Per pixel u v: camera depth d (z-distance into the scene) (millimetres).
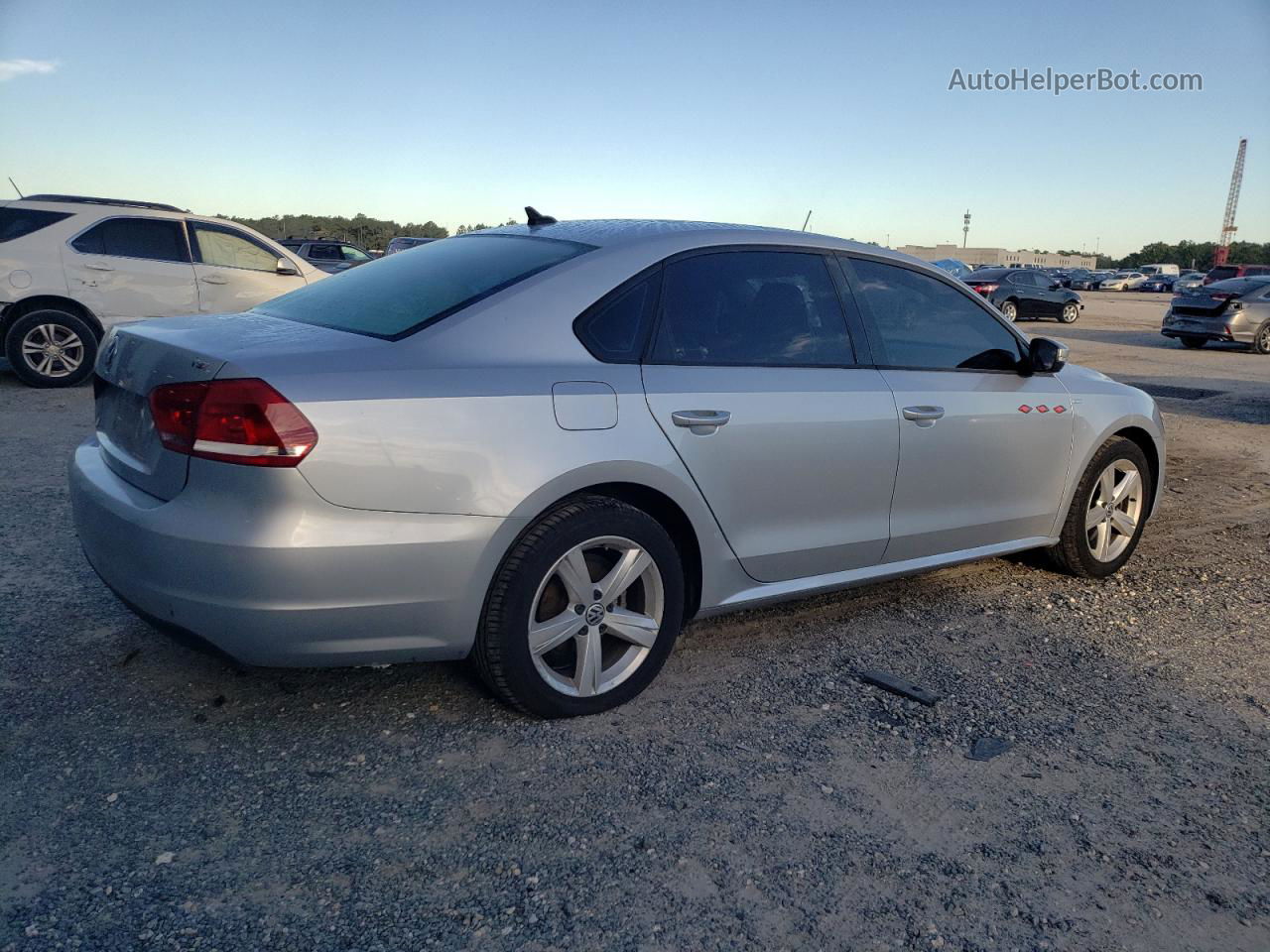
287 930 2238
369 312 3227
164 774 2826
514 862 2512
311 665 2832
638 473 3148
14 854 2441
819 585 3793
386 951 2188
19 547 4609
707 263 3514
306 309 3434
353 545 2715
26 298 9414
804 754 3098
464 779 2869
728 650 3869
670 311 3371
